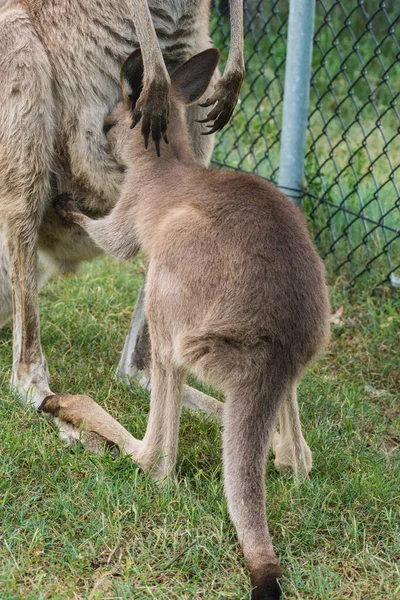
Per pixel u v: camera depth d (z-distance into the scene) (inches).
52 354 199.0
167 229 142.1
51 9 168.7
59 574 125.0
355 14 425.7
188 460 157.2
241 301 131.3
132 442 154.0
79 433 158.7
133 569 126.0
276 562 120.5
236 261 133.3
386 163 308.5
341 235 244.7
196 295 134.9
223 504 139.5
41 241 189.0
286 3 430.9
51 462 149.9
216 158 307.0
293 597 124.3
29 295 176.1
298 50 235.5
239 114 345.7
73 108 171.8
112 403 177.5
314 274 137.9
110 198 179.3
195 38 179.3
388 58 401.7
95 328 212.4
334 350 215.3
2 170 171.8
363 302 234.1
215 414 173.5
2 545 130.1
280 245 135.6
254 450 127.6
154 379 145.3
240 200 141.8
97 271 242.8
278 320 131.0
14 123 167.9
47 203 178.9
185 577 127.4
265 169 291.3
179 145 168.6
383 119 357.7
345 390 189.9
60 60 169.0
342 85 385.4
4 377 183.5
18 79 166.4
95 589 121.5
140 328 186.5
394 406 192.7
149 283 142.6
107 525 134.5
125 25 168.6
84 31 167.9
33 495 141.9
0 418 164.1
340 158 315.0
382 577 128.8
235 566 129.0
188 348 135.1
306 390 187.3
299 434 151.5
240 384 130.8
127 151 168.4
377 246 250.2
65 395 166.9
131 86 167.0
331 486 150.6
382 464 163.2
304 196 255.6
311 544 137.2
